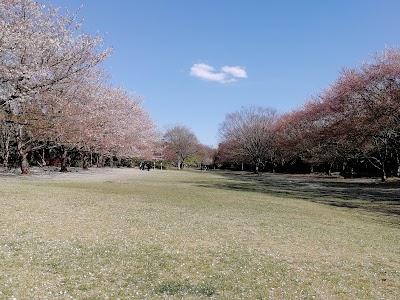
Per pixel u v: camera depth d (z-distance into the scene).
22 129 30.94
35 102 24.22
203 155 110.88
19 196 14.35
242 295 5.34
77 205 13.14
